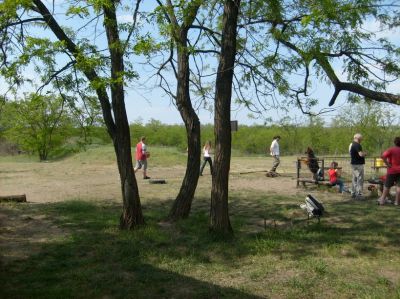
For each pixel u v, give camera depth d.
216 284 6.58
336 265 7.45
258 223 10.54
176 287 6.47
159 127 54.56
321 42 8.84
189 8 8.37
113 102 9.34
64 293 6.19
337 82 9.43
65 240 8.89
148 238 8.88
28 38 8.12
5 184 19.14
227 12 8.67
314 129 35.75
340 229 9.88
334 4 6.96
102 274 6.99
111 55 8.63
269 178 20.44
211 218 9.09
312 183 17.23
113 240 8.82
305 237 9.10
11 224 10.41
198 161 10.68
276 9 8.87
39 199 14.73
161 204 13.14
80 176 22.48
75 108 9.88
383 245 8.62
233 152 45.44
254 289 6.37
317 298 6.08
